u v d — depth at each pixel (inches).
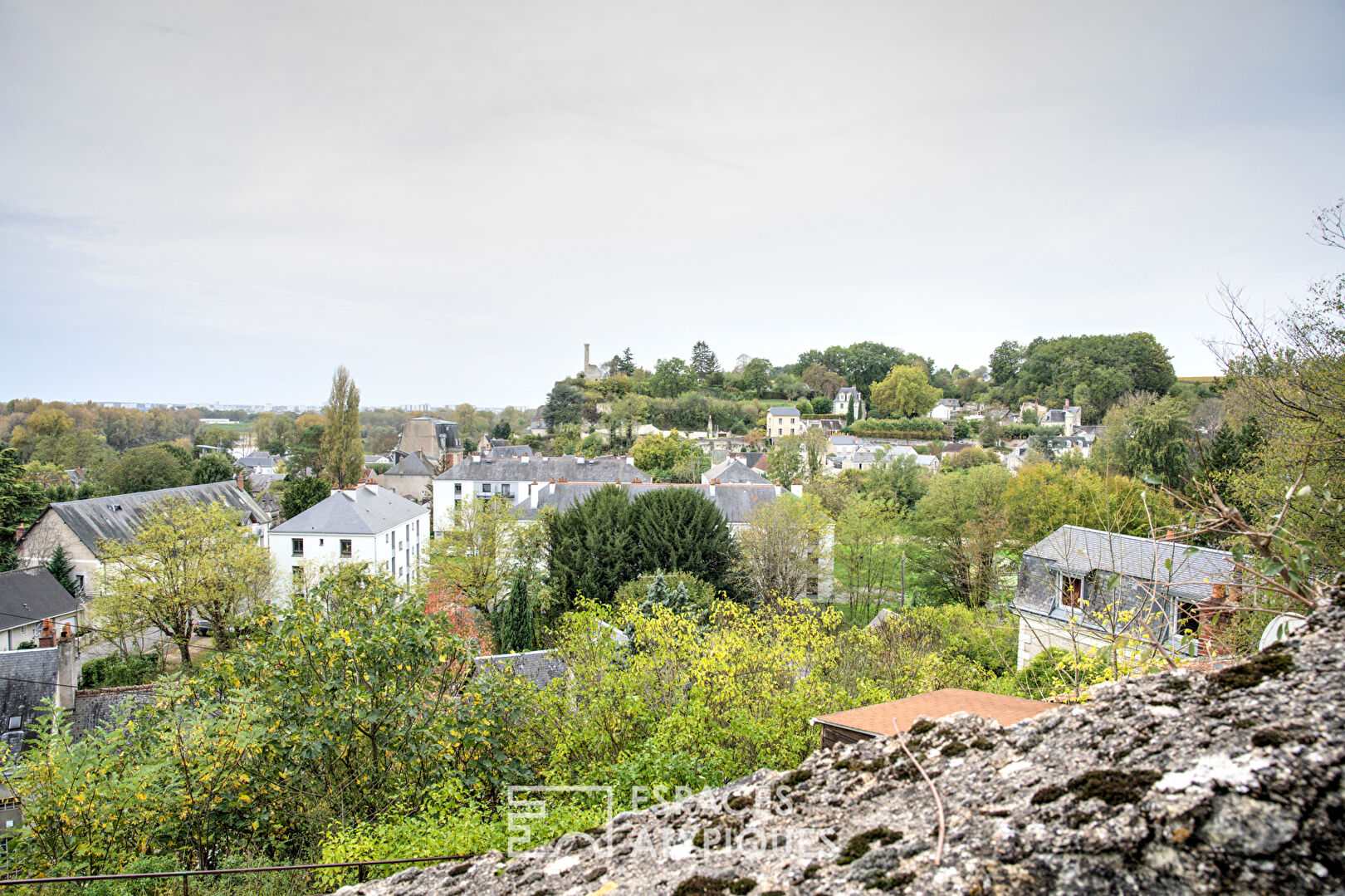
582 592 1268.5
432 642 452.8
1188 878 73.9
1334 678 89.0
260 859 407.2
